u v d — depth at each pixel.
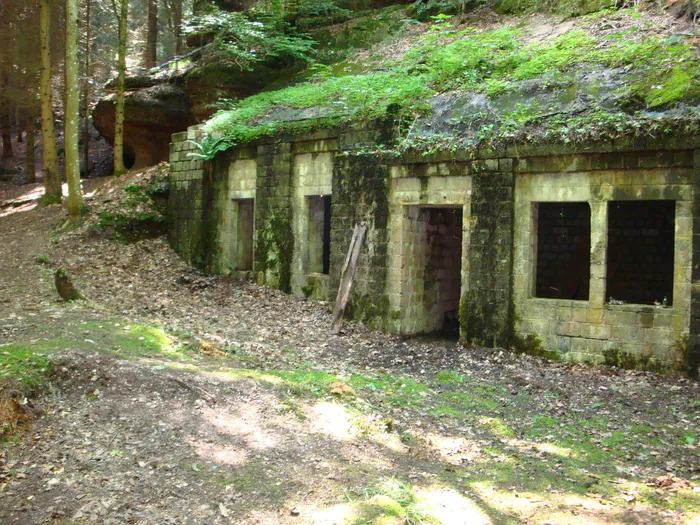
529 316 11.22
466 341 11.88
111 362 8.22
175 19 29.42
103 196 20.05
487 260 11.55
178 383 7.88
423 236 13.67
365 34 19.80
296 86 18.03
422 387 9.44
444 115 12.80
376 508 5.26
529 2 17.25
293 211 15.48
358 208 13.45
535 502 5.70
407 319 13.10
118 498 5.55
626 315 10.28
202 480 5.91
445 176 12.24
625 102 10.62
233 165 17.20
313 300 14.93
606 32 13.66
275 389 8.13
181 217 18.39
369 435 7.18
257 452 6.52
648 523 5.30
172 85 22.41
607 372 10.12
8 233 18.80
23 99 26.31
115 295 13.98
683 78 10.37
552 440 7.43
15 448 6.28
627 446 7.18
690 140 9.50
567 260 16.12
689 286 9.73
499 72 13.63
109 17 37.84
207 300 14.98
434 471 6.43
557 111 11.25
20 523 5.14
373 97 13.80
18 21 25.66
